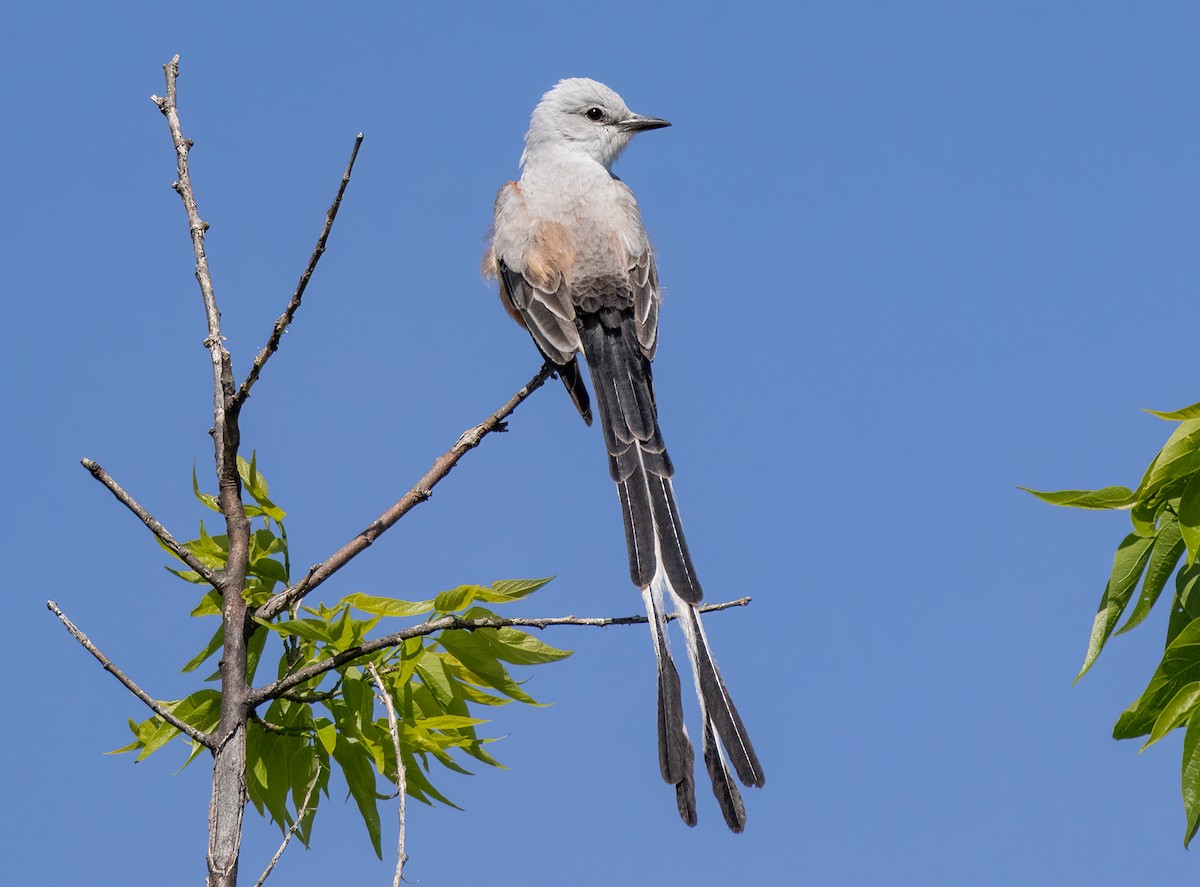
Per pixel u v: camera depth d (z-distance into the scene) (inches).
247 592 313.0
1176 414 258.5
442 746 302.5
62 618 261.3
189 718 303.6
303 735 305.7
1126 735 256.5
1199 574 274.7
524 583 297.4
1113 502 264.5
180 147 332.2
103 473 294.2
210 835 254.8
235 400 298.2
